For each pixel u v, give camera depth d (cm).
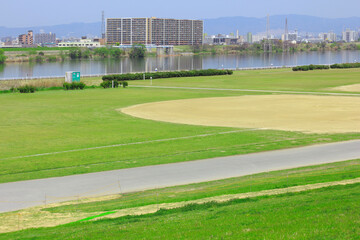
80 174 4825
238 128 7425
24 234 2964
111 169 5003
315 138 6575
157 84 15338
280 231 2397
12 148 6131
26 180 4622
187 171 4884
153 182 4500
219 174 4753
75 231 2862
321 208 2833
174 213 3225
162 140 6538
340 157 5447
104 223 3062
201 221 2805
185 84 15312
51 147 6172
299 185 4069
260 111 9156
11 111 9338
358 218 2530
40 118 8506
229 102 10475
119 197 4056
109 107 9862
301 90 13050
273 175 4616
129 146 6172
